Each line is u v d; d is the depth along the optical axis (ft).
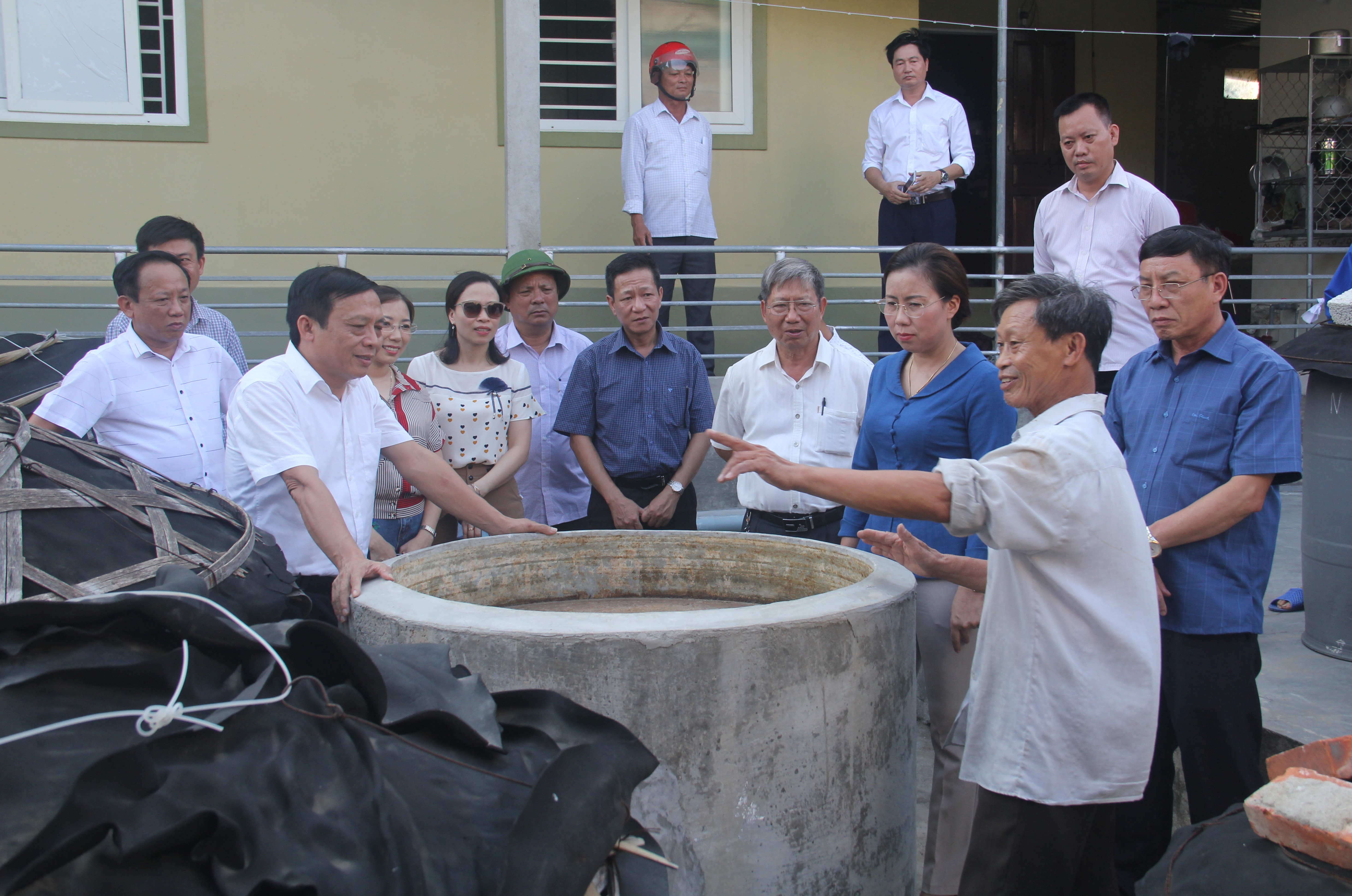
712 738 6.81
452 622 7.06
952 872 9.68
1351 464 12.41
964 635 9.27
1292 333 30.37
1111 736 6.70
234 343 14.57
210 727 3.91
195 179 23.06
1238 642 8.51
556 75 24.64
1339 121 27.55
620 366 13.65
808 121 25.80
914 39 22.44
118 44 22.54
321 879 3.62
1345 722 10.77
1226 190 36.63
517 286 15.02
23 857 3.39
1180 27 35.47
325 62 23.38
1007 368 6.96
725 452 12.70
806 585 9.82
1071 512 6.49
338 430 9.59
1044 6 34.55
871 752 7.54
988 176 35.09
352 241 23.88
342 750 4.18
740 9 25.13
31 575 5.95
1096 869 7.39
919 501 6.54
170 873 3.55
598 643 6.71
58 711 3.92
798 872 7.18
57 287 22.74
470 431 13.38
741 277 21.95
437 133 24.03
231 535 7.50
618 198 25.07
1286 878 5.75
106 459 7.49
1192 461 8.73
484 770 4.61
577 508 15.49
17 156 22.31
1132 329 13.96
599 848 4.17
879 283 26.71
